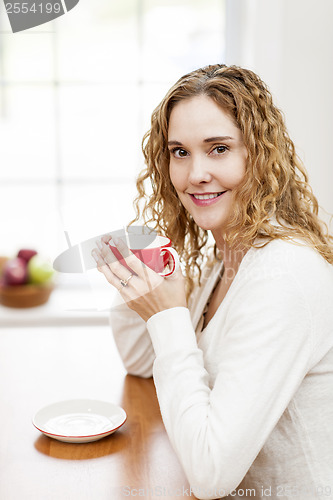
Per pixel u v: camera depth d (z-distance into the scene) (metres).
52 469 0.91
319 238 1.11
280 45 1.78
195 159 0.98
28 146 2.21
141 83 2.16
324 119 1.82
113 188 2.24
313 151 1.83
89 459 0.94
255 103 0.98
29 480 0.88
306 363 0.91
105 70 2.15
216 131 0.96
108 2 2.10
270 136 1.01
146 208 1.22
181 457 0.89
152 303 1.00
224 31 2.11
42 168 2.23
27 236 2.26
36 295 2.07
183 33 2.12
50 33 2.12
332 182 1.85
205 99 0.96
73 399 1.10
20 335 1.55
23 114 2.18
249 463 0.88
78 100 2.18
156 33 2.12
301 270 0.92
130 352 1.27
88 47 2.13
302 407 0.97
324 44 1.78
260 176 0.99
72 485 0.87
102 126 2.20
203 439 0.87
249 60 1.88
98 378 1.28
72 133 2.21
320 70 1.80
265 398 0.87
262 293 0.91
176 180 1.03
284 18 1.77
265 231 0.99
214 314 1.13
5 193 2.24
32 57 2.13
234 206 1.01
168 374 0.96
